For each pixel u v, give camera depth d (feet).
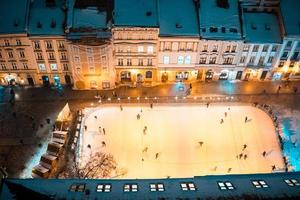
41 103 341.00
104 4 322.96
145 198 190.49
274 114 340.39
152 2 328.49
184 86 358.64
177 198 190.70
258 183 207.41
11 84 354.33
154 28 318.24
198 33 330.34
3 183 193.98
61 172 293.02
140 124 328.08
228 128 328.70
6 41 321.11
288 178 214.90
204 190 199.62
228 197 190.29
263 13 349.00
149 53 337.72
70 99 344.49
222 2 340.80
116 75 353.72
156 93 351.67
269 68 358.43
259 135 325.21
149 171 298.56
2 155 306.76
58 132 314.96
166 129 325.83
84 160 299.99
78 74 341.41
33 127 324.60
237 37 333.01
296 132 328.70
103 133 320.09
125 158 305.53
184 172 299.58
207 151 313.53
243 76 363.76
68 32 311.68
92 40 313.32
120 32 320.29
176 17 335.06
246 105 345.31
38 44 324.60
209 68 354.54
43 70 344.90
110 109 337.52
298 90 358.84
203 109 341.00
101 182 208.13
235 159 309.42
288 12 341.41
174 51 338.54
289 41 338.75
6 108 336.70
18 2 325.01
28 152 309.42
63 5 328.29
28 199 181.88
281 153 314.35
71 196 189.06
